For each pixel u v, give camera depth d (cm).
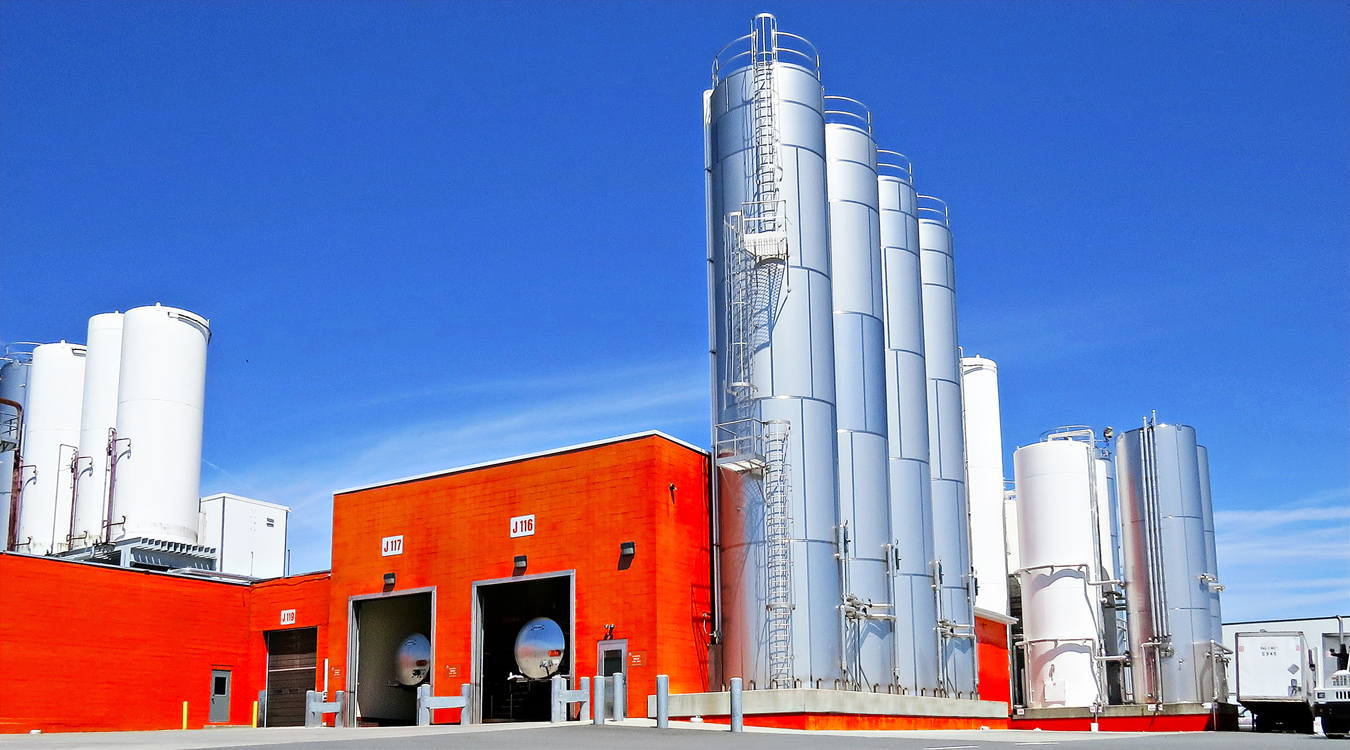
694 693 4078
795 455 4269
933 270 5572
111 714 4934
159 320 5666
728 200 4584
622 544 4278
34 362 6144
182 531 5559
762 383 4338
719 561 4369
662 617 4141
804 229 4475
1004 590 7125
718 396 4503
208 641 5397
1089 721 5912
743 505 4294
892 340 5056
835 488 4353
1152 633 6228
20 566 4744
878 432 4628
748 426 4322
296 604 5472
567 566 4400
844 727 4016
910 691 4588
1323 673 5269
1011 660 6875
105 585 5031
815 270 4469
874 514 4516
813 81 4691
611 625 4219
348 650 4956
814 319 4416
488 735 3047
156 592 5225
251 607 5619
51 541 5859
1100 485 7000
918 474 4928
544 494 4544
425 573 4800
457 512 4775
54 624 4812
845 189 4828
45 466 5956
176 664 5238
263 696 5406
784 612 4131
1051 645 6141
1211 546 6384
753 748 2623
